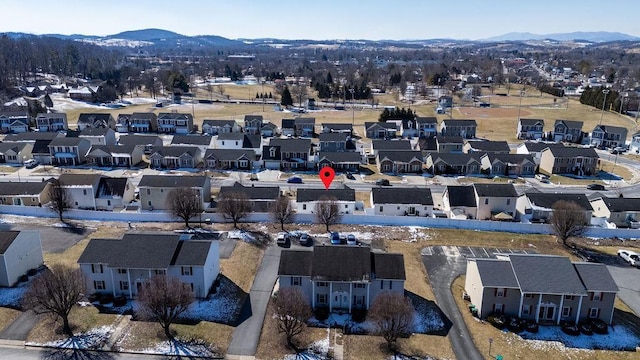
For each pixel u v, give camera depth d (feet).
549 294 163.02
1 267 177.17
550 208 253.44
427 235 237.04
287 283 171.32
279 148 365.81
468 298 179.83
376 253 176.86
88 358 143.43
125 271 172.24
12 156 367.25
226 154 362.53
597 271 169.37
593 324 163.73
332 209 236.84
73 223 244.63
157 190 265.75
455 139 410.93
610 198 263.70
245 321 163.53
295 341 153.48
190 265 171.32
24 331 154.92
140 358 144.36
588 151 361.92
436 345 153.48
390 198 264.11
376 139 451.94
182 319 163.43
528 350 152.35
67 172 345.31
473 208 261.44
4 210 255.50
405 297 165.89
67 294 153.28
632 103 624.18
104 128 422.82
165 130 491.31
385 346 152.05
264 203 260.62
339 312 170.30
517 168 354.33
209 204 277.03
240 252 213.25
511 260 172.65
